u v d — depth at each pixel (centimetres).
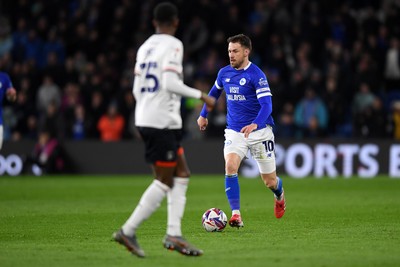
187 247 2620
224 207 4556
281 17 8306
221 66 7975
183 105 7719
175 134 2661
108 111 8025
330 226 3578
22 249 2883
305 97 7712
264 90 3481
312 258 2633
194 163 7506
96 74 8138
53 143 7681
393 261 2575
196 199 5100
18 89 8181
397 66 8119
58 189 5956
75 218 3981
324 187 6028
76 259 2639
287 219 3894
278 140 7369
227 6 8356
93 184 6456
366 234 3281
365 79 7850
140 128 2661
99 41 8619
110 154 7694
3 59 8256
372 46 8075
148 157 2655
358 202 4816
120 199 5162
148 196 2619
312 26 8212
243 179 6950
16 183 6569
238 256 2684
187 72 8038
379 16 8794
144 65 2659
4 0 8919
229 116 3619
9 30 8844
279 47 8006
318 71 7806
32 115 8156
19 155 7744
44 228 3556
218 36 8094
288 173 7350
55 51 8419
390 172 7238
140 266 2498
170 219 2652
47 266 2506
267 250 2825
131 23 8519
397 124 7544
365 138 7294
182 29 8438
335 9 8588
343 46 8362
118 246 2952
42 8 8800
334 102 7612
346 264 2516
